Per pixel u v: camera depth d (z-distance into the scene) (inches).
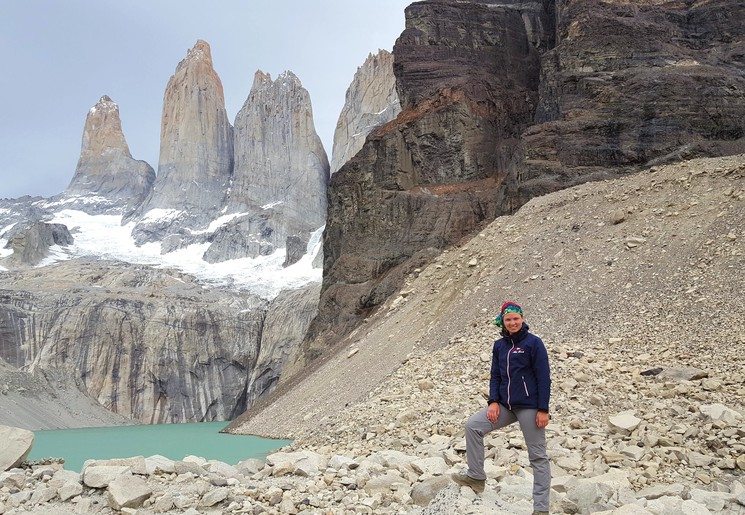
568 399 678.5
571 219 1405.0
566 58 1948.8
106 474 400.5
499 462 500.4
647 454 499.8
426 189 2116.1
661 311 973.2
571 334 1000.9
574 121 1830.7
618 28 1919.3
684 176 1327.5
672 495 409.4
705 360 764.6
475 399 762.2
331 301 2105.1
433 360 1040.8
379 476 421.7
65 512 368.8
